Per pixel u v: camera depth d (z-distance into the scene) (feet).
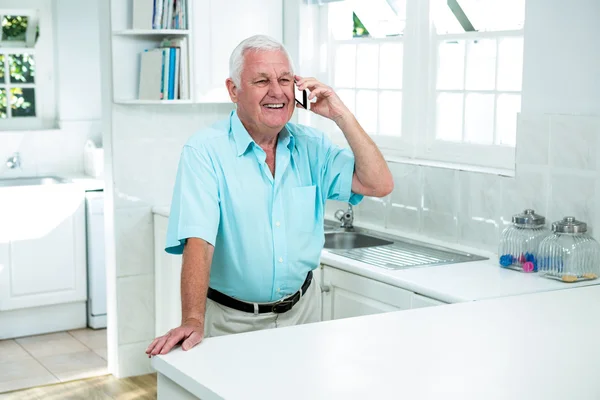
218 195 8.57
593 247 10.19
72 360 16.42
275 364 6.35
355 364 6.34
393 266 10.96
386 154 14.60
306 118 15.96
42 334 18.16
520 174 11.41
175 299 14.85
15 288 17.66
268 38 8.49
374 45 14.79
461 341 6.98
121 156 15.10
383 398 5.61
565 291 9.16
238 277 8.82
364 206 14.43
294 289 9.12
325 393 5.71
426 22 13.67
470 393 5.72
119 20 14.80
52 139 19.89
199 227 8.14
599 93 10.28
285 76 8.44
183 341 6.86
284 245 8.86
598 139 10.25
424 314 7.93
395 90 14.39
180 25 14.75
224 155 8.63
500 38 12.55
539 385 5.90
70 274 18.21
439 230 12.91
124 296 15.35
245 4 15.29
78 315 18.54
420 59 13.85
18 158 19.48
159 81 14.73
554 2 10.80
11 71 19.99
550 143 10.93
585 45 10.43
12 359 16.46
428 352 6.65
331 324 7.52
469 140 13.24
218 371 6.20
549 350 6.74
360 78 15.15
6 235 17.47
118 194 15.11
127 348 15.48
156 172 15.43
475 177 12.16
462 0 13.19
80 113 20.16
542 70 11.05
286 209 8.93
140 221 15.35
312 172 9.32
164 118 15.42
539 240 10.77
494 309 8.18
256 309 8.95
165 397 6.64
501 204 11.76
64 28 19.86
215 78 15.06
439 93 13.64
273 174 8.93
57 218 17.95
